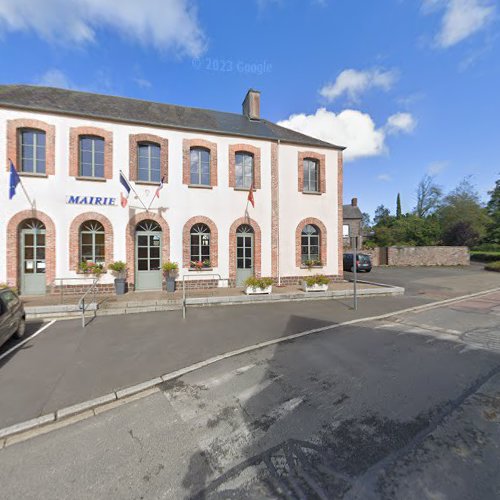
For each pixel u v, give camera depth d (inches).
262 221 480.4
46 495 85.1
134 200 413.7
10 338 227.6
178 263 433.1
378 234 1326.3
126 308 318.7
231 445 106.1
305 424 118.3
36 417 126.3
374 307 347.6
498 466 92.8
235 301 364.2
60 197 383.6
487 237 1264.8
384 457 98.0
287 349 208.7
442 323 279.1
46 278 379.2
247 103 585.9
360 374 165.5
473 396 139.3
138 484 88.5
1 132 364.2
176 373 169.9
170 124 427.2
